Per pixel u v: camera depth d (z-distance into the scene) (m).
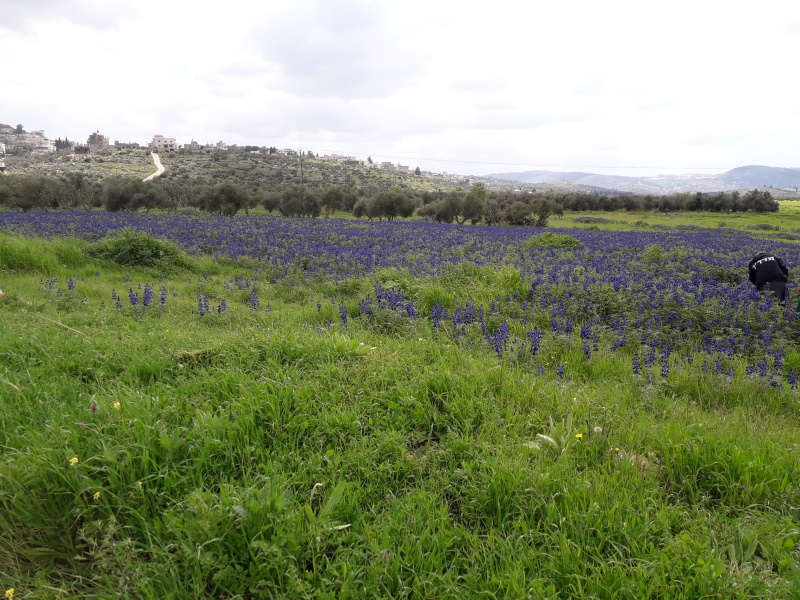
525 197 80.44
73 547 2.70
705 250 22.38
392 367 4.91
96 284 11.92
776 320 8.67
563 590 2.54
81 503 2.77
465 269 12.45
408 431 3.97
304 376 4.59
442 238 27.70
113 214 45.53
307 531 2.72
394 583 2.53
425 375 4.78
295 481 3.16
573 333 8.12
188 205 66.25
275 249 19.73
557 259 18.39
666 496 3.38
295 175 124.56
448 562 2.71
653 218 63.47
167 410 3.63
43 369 4.67
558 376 5.76
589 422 4.24
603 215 70.31
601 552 2.84
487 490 3.19
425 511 3.04
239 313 8.94
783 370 6.97
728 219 61.66
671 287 11.30
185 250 19.12
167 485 2.95
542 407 4.46
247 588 2.48
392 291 10.12
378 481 3.32
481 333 7.29
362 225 39.75
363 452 3.53
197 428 3.43
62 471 2.88
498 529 2.99
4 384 4.12
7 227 23.91
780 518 3.16
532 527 2.98
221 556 2.51
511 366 5.91
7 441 3.27
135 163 137.38
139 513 2.77
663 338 8.02
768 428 4.70
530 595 2.43
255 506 2.70
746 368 6.45
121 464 2.95
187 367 4.84
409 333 7.29
